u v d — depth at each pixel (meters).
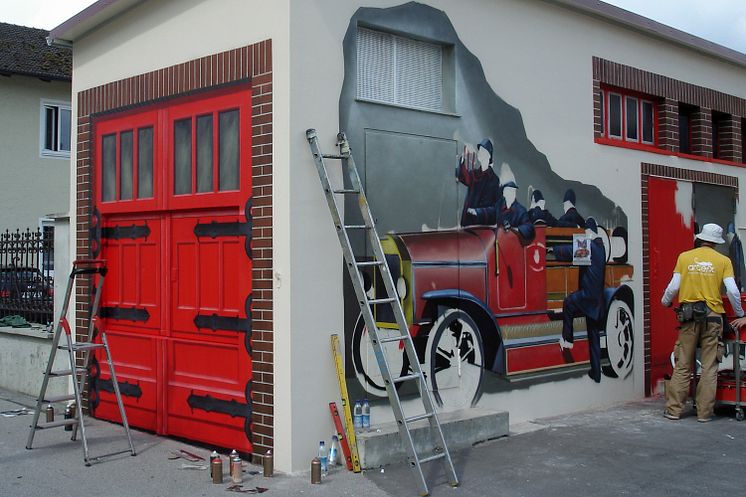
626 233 9.92
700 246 8.74
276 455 6.50
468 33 8.05
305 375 6.46
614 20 9.84
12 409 9.06
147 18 8.00
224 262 7.11
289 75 6.47
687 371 8.52
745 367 9.23
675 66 11.04
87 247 8.73
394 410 5.96
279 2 6.57
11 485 6.09
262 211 6.68
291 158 6.45
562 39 9.20
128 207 8.16
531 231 8.62
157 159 7.84
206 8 7.29
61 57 22.41
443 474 6.39
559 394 8.84
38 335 9.62
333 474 6.32
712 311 8.37
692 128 11.64
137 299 8.10
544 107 8.89
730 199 11.93
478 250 8.01
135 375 8.03
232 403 6.95
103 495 5.83
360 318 6.86
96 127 8.66
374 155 7.09
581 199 9.30
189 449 7.19
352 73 6.93
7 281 10.52
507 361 8.27
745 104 12.49
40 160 21.61
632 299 9.93
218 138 7.16
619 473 6.47
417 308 7.38
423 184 7.51
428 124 7.59
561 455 7.03
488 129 8.20
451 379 7.68
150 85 7.93
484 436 7.48
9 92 21.09
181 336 7.54
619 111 10.37
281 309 6.47
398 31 7.36
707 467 6.66
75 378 6.91
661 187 10.55
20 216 21.17
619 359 9.68
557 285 8.90
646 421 8.51
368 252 6.96
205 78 7.27
